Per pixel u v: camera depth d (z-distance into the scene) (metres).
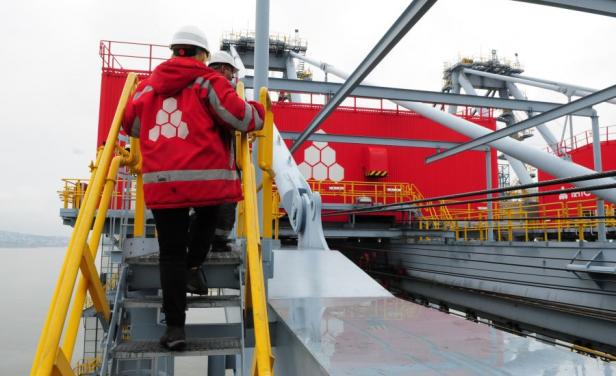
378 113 21.33
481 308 13.12
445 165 21.34
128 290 2.83
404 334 2.77
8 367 36.62
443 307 15.50
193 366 24.98
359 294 4.26
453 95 10.90
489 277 12.93
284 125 20.31
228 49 34.03
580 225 10.80
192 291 2.77
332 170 20.22
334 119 20.83
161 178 2.17
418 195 20.03
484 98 11.16
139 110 2.31
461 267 14.42
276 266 5.21
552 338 10.83
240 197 2.39
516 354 2.34
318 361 2.22
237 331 3.03
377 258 20.45
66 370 1.63
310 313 3.44
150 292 4.09
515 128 10.69
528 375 2.00
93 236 2.41
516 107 11.30
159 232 2.25
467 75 38.75
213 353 2.20
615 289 9.25
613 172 3.06
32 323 59.00
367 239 20.89
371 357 2.28
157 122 2.22
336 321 3.15
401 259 18.39
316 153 20.22
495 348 2.46
